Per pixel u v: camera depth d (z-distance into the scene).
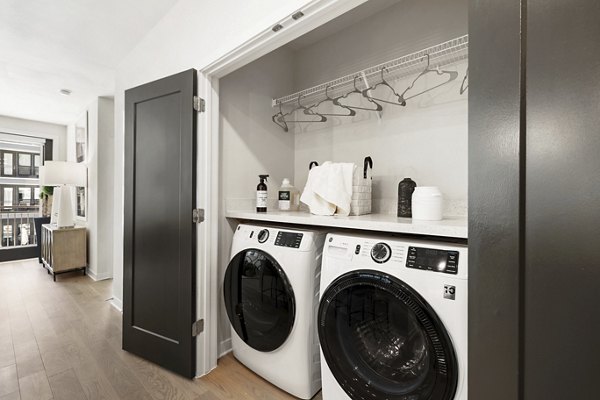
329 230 1.66
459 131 1.67
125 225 2.04
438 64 1.71
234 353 1.91
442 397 1.00
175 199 1.80
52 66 2.90
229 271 1.83
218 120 1.89
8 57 2.73
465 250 1.04
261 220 1.87
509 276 0.60
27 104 4.11
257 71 2.25
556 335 0.54
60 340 2.17
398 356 1.17
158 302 1.88
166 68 2.12
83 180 4.16
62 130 5.19
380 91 2.00
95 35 2.35
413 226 1.18
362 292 1.23
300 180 2.52
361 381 1.22
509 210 0.60
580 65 0.50
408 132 1.87
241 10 1.50
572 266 0.51
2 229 4.77
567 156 0.52
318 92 2.23
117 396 1.57
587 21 0.49
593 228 0.49
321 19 1.27
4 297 3.08
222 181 1.99
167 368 1.82
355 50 2.15
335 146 2.27
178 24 1.98
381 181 1.99
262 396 1.59
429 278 1.05
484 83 0.64
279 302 1.57
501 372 0.62
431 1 1.77
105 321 2.52
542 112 0.55
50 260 3.85
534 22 0.56
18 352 2.00
